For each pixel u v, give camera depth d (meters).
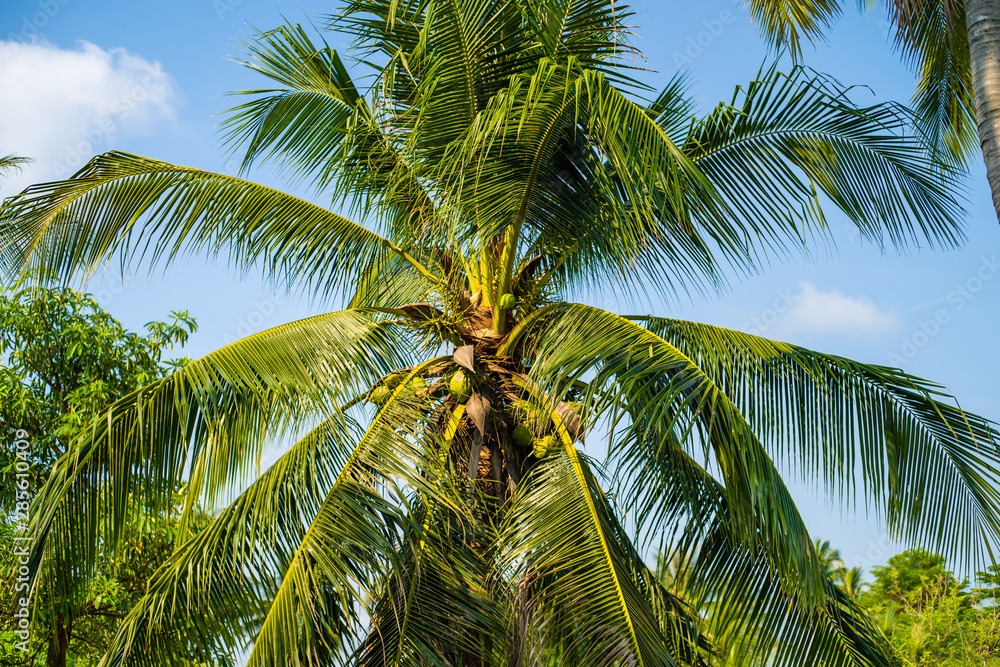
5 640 10.37
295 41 7.94
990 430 6.04
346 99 8.14
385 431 5.79
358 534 5.13
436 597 5.40
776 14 9.73
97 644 11.13
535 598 5.29
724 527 6.82
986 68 5.61
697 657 6.67
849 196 7.23
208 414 6.01
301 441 6.26
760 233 6.89
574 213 6.68
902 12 8.52
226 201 7.38
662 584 6.63
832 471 6.13
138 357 12.16
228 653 5.45
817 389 6.34
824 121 6.96
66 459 5.74
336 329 6.46
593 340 5.80
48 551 5.79
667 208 6.62
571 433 6.28
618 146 5.44
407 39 7.21
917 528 6.09
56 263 7.09
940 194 7.31
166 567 5.72
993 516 5.96
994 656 16.67
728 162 7.13
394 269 8.62
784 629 6.63
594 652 4.87
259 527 5.61
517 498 5.93
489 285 7.05
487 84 6.71
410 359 6.73
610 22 6.91
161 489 5.95
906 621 18.36
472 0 6.54
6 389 10.81
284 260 7.61
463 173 6.12
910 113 7.00
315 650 4.94
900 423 6.25
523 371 6.78
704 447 5.18
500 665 5.32
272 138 8.20
